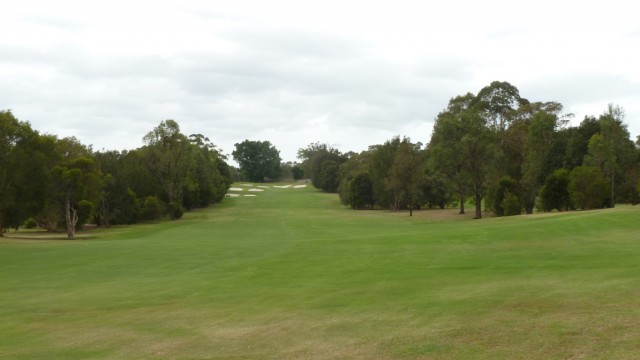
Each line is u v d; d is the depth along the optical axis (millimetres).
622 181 53750
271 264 21688
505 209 52531
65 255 26984
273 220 66312
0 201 43938
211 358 8266
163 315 12188
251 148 191625
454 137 59844
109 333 10523
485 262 19172
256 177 194375
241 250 28000
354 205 91062
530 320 9117
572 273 14922
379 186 84938
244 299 13906
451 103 98500
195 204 92875
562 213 40094
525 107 82188
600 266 16109
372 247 26359
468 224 44656
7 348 9539
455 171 60750
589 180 44438
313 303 12742
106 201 64125
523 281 13953
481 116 59969
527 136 58250
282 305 12734
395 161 73438
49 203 47312
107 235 48719
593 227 27438
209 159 98000
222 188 103875
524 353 7281
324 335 9312
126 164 68938
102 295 15648
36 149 45219
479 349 7645
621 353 6953
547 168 58406
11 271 21844
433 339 8414
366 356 7797
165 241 36031
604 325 8359
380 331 9297
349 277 17109
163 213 72062
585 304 10078
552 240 24266
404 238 29141
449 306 11047
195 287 16484
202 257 25344
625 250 19844
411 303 11797
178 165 75312
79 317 12484
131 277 19750
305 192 136125
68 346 9539
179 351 8805
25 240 39969
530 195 54750
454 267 18297
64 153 56000
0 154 43406
